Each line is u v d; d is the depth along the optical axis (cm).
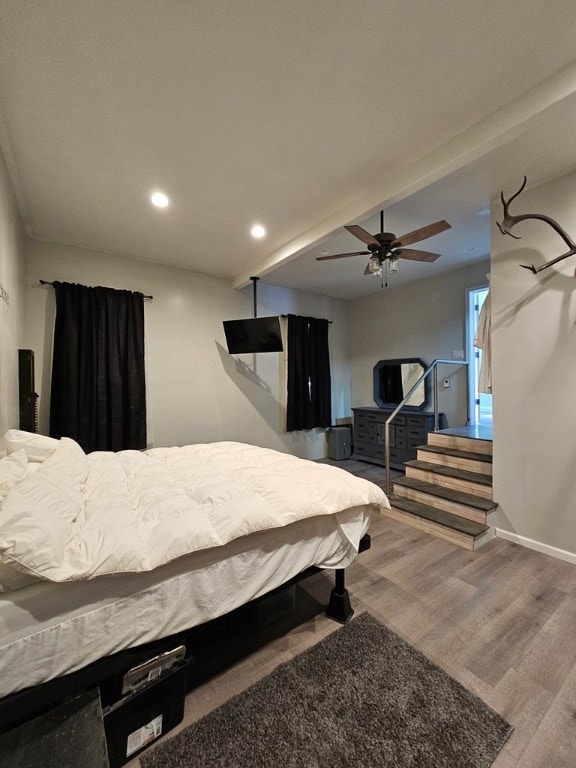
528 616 189
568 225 243
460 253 410
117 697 121
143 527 138
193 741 122
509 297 276
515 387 275
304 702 137
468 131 201
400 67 160
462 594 210
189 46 149
